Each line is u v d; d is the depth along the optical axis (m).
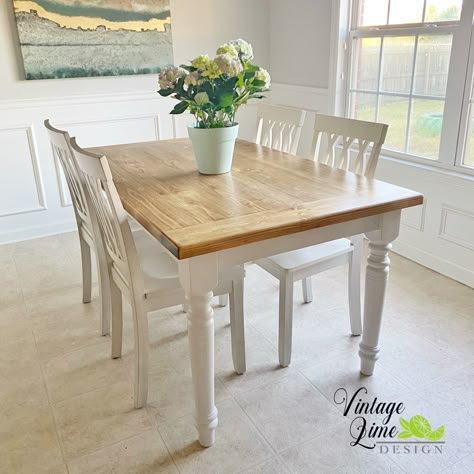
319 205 1.55
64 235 3.50
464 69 2.47
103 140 3.55
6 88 3.13
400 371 1.94
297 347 2.12
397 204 1.59
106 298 2.18
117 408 1.78
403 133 2.95
